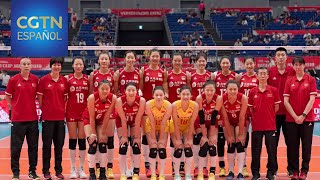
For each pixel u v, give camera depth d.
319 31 28.08
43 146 7.79
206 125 7.85
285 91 7.78
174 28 30.12
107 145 7.87
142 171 8.67
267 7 33.84
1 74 18.69
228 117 7.75
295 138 7.74
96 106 7.45
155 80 8.44
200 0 34.28
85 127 7.58
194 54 22.11
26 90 7.64
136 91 7.61
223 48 14.67
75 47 14.69
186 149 7.64
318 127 16.19
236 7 34.19
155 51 8.42
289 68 8.26
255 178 7.63
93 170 7.59
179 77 8.50
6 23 29.50
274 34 28.16
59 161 7.90
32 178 7.76
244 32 29.34
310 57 18.80
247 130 8.02
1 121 17.53
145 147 8.13
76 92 7.96
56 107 7.78
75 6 34.12
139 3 34.22
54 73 7.80
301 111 7.64
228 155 7.86
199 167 7.72
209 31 30.38
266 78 7.60
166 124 7.70
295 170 7.79
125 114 7.61
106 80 7.48
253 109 7.66
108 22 30.70
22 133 7.66
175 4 34.41
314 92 7.58
